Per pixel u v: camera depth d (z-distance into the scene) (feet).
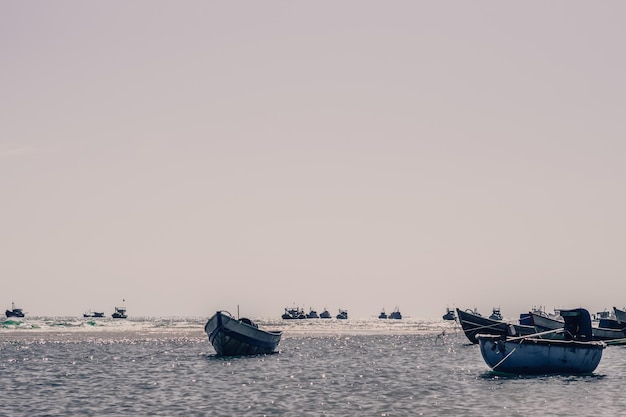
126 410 126.21
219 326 239.30
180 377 181.98
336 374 189.37
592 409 123.44
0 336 441.27
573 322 178.60
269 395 145.28
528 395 140.05
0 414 122.83
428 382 166.30
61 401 137.90
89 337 432.66
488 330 272.92
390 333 554.05
